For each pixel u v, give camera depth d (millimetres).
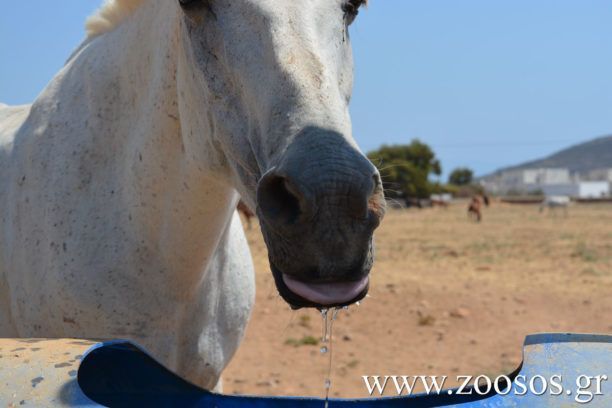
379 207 1471
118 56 2340
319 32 1755
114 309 2236
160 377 1798
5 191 2551
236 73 1785
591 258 13672
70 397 1340
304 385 5285
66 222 2307
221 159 1988
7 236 2502
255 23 1741
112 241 2262
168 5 2117
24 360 1433
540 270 11828
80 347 1490
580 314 7848
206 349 2398
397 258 13914
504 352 6230
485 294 8992
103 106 2354
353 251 1428
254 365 5852
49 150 2420
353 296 1449
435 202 51812
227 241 2422
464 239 19750
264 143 1673
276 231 1487
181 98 2072
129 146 2270
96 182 2330
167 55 2115
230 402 1905
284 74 1646
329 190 1402
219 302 2439
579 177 142625
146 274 2246
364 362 5938
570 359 1698
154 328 2270
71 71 2545
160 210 2205
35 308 2375
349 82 1908
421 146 51000
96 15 2607
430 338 6770
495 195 97000
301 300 1496
